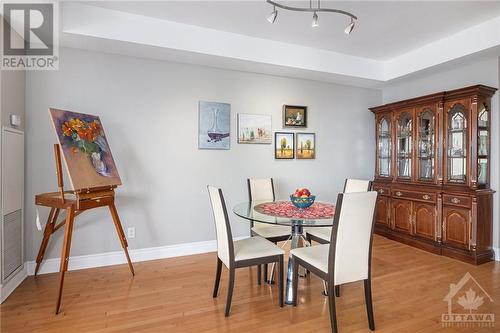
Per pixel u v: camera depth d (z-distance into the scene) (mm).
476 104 3164
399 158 4172
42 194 2604
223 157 3676
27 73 2816
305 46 3676
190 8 2723
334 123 4441
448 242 3385
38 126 2859
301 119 4160
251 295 2426
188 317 2086
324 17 2904
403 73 3988
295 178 4156
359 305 2260
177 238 3451
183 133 3455
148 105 3289
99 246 3100
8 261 2430
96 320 2043
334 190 4453
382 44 3621
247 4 2660
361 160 4672
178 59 3326
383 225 4297
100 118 3094
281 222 2127
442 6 2691
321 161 4348
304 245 2893
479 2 2621
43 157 2881
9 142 2455
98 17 2697
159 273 2900
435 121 3588
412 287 2578
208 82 3578
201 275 2854
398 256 3398
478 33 3090
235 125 3742
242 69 3699
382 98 4812
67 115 2533
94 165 2574
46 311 2158
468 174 3234
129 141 3215
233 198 3744
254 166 3871
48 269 2889
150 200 3320
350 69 4004
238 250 2232
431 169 3672
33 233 2848
